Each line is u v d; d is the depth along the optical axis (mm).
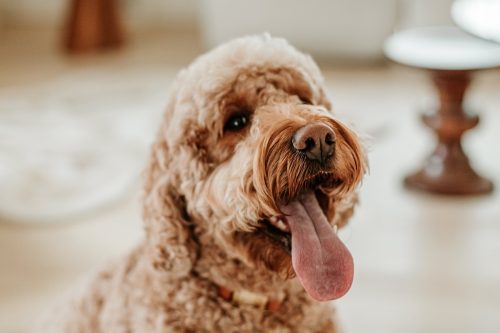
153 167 1761
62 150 4277
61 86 5602
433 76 3475
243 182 1549
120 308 1795
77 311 1928
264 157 1508
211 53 1769
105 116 4875
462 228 3248
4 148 4297
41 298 2830
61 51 6652
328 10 5754
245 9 5887
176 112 1700
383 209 3447
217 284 1744
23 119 4836
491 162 3906
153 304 1738
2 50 6742
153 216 1722
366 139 1699
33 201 3645
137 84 5594
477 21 3824
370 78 5590
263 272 1696
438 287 2783
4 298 2840
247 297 1730
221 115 1656
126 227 3408
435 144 3672
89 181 3869
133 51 6633
